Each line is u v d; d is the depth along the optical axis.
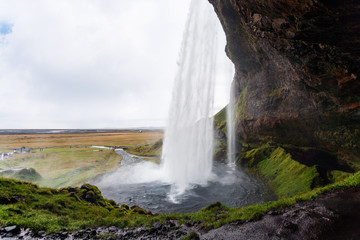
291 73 35.41
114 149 92.81
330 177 26.80
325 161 33.81
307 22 14.23
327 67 22.59
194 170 48.72
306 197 14.14
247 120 56.06
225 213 16.30
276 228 9.91
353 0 10.76
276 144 46.31
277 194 29.72
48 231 9.85
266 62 44.03
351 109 28.95
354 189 14.15
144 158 69.88
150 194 33.72
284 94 43.28
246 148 55.94
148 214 19.08
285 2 13.55
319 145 36.72
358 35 13.77
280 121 44.16
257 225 10.77
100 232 10.83
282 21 16.23
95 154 71.12
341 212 10.59
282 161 38.31
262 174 39.94
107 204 19.59
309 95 35.25
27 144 105.88
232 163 53.97
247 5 17.72
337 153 33.19
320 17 13.01
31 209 12.47
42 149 80.12
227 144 65.62
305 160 35.38
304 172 30.03
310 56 22.31
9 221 9.84
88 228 11.25
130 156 75.19
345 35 14.27
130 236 10.50
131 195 33.31
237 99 70.31
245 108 58.62
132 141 135.12
